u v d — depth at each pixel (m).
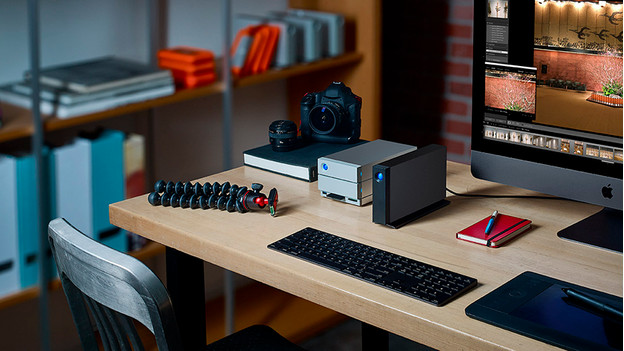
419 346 2.61
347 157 1.64
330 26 2.75
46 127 2.08
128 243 2.38
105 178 2.27
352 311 1.26
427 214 1.57
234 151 2.99
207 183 1.63
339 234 1.47
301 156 1.82
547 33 1.46
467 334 1.12
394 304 1.21
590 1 1.39
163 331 1.15
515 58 1.51
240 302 2.95
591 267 1.31
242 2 2.87
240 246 1.44
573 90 1.45
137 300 1.15
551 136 1.50
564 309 1.17
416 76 3.13
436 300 1.21
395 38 3.16
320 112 1.90
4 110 2.18
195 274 1.67
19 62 2.36
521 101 1.53
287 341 1.62
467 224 1.51
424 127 3.15
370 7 2.77
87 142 2.22
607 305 1.15
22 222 2.13
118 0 2.55
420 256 1.37
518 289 1.23
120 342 1.27
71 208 2.22
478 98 1.60
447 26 2.98
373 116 2.87
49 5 2.39
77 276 1.24
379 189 1.48
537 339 1.10
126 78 2.23
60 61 2.45
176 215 1.60
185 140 2.82
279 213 1.58
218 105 2.90
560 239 1.43
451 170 1.83
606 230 1.44
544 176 1.53
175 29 2.72
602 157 1.44
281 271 1.35
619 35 1.36
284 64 2.66
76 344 2.74
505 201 1.63
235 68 2.58
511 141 1.57
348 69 2.89
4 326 2.53
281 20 2.72
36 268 2.20
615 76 1.38
